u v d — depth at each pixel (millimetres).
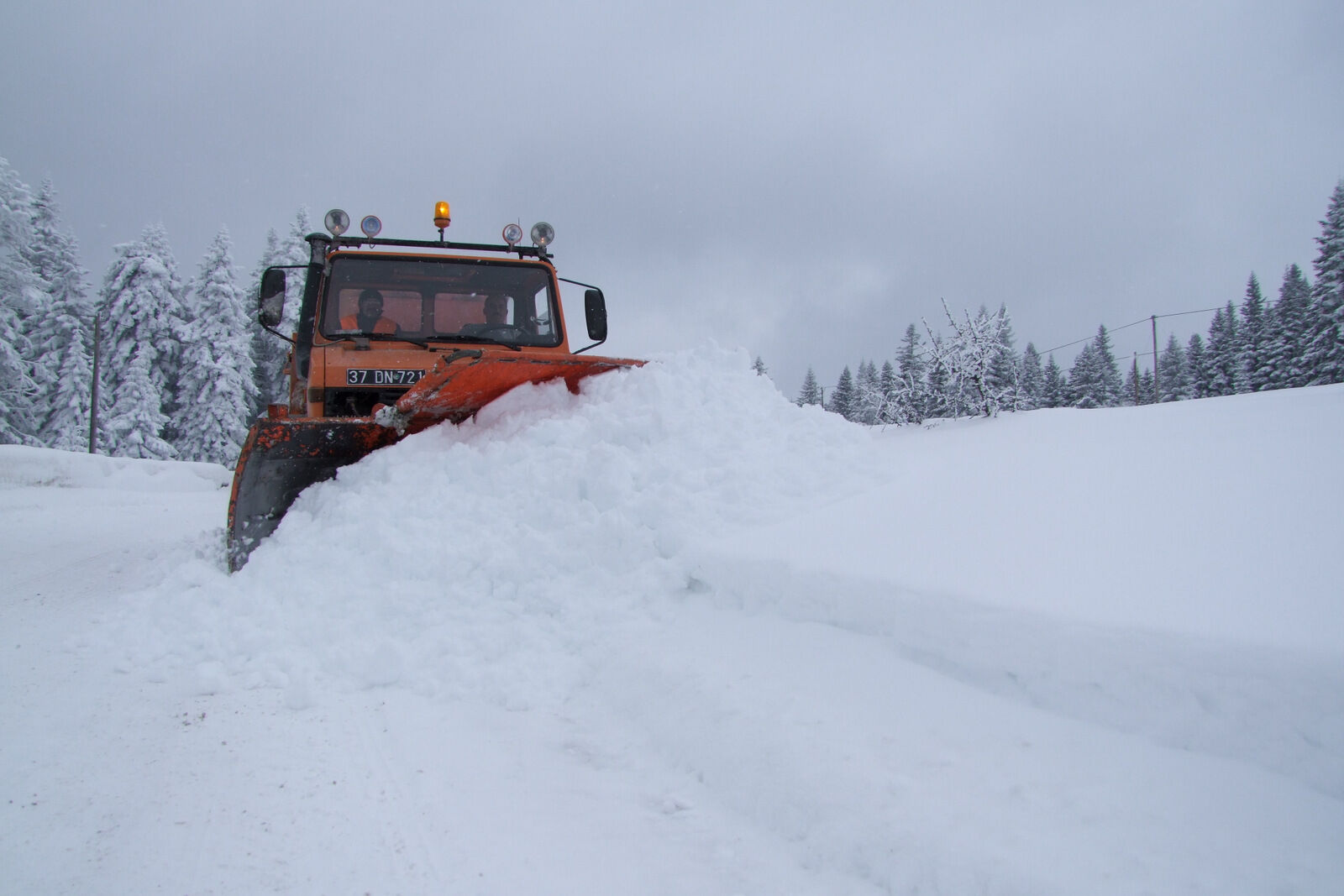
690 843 1821
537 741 2410
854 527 2867
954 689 1992
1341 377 31922
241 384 29250
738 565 2779
